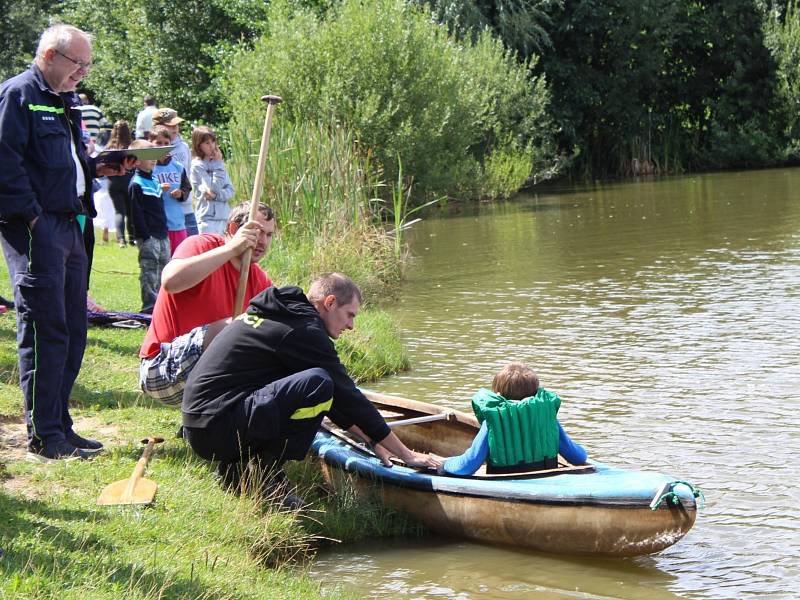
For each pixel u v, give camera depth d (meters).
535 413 5.49
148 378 5.79
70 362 5.79
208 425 5.27
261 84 22.80
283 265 12.37
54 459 5.50
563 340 10.05
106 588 3.84
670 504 4.98
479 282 13.80
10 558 3.98
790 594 4.69
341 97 22.56
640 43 36.75
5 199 5.25
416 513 5.53
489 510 5.28
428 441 6.61
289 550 5.09
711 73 38.66
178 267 5.61
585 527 5.09
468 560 5.13
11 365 7.27
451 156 24.75
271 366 5.34
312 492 5.75
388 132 22.55
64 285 5.66
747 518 5.59
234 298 6.00
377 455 5.75
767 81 36.91
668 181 32.59
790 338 9.70
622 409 7.62
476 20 31.19
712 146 37.41
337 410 5.47
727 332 10.09
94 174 6.04
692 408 7.60
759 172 34.41
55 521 4.57
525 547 5.27
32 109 5.35
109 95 30.03
